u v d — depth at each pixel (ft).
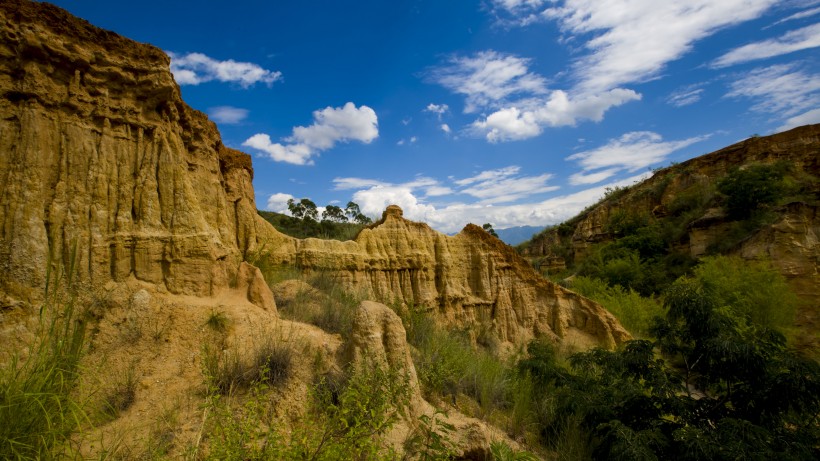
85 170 26.12
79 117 26.43
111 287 25.75
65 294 23.57
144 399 20.94
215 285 30.60
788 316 87.04
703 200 167.84
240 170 53.62
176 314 26.40
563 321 81.97
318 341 30.19
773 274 93.09
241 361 24.39
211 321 26.84
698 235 145.18
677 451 28.25
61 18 25.84
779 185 138.00
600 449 30.58
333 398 24.93
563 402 33.94
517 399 37.01
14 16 24.38
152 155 29.73
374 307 31.83
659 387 32.27
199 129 39.68
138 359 23.20
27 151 23.76
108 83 28.19
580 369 42.73
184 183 30.86
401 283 68.74
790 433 29.07
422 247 72.43
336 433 18.65
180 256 29.01
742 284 90.74
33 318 21.89
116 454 17.07
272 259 52.47
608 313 84.38
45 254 23.36
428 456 21.98
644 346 35.32
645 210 203.41
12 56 24.30
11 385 15.28
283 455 15.84
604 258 164.66
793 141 168.14
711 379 33.81
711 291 36.76
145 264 27.68
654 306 99.86
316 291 43.70
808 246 109.09
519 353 60.13
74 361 18.89
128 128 28.78
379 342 29.40
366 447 17.56
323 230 108.47
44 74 25.16
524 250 274.77
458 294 73.41
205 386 22.41
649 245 162.61
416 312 51.62
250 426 16.38
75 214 24.98
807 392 28.12
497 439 30.58
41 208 23.82
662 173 221.87
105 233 26.32
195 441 18.47
